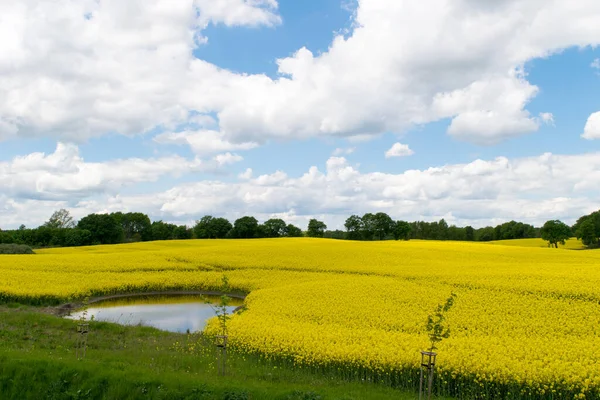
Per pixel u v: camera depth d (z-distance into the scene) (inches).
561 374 637.9
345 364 721.0
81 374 550.6
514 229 5516.7
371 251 2139.5
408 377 687.7
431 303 1104.8
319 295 1204.5
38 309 1186.0
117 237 4042.8
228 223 4692.4
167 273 1615.4
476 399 636.7
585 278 1327.5
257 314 1029.8
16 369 553.6
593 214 4084.6
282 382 648.4
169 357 722.2
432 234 6392.7
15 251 2313.0
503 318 966.4
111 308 1267.2
